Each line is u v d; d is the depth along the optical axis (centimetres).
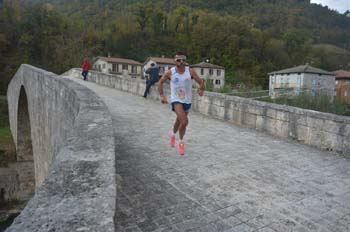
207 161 496
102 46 7138
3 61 5044
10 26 5472
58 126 866
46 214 152
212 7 11906
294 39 8969
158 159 489
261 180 424
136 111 1008
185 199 346
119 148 540
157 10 8850
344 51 9975
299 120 689
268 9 12456
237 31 7969
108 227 143
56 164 221
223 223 297
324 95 1326
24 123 2133
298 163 519
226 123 902
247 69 7169
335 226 303
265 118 789
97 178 197
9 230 136
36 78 1330
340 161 543
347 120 579
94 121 367
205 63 6331
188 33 8294
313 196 376
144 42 7912
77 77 2761
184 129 512
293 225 301
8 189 1998
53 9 6569
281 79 5956
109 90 1772
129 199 338
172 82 504
